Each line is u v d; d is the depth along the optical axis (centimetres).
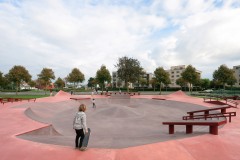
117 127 1442
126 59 5225
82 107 594
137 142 757
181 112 2214
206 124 827
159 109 2455
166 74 4988
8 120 1230
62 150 606
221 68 4406
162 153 590
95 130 1339
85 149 603
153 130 1315
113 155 567
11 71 4344
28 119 1262
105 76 5197
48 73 5094
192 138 739
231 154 609
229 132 867
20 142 707
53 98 3189
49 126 1077
